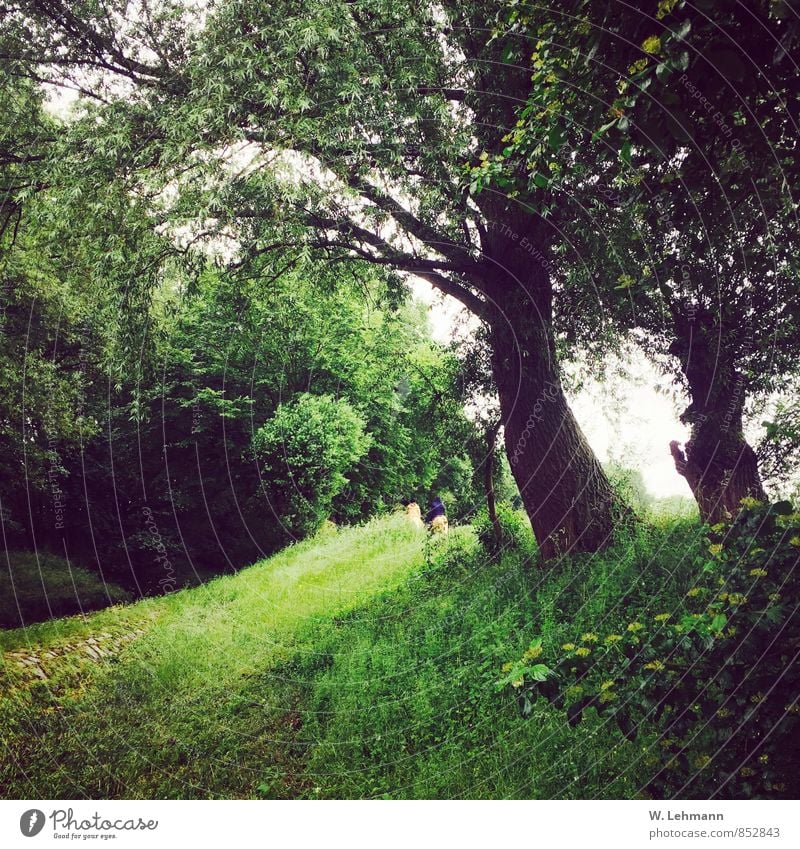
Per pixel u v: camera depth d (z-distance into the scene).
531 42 4.81
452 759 4.77
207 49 7.88
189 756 5.54
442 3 8.14
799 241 5.51
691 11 3.29
